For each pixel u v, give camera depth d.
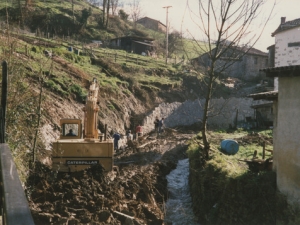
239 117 43.50
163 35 79.94
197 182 15.25
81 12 65.62
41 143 16.89
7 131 10.17
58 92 26.42
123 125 31.98
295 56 30.77
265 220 10.92
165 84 43.59
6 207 1.83
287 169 10.81
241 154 19.36
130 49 57.97
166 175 20.83
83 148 15.13
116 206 13.14
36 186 13.10
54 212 11.61
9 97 10.50
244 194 11.42
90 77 34.22
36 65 25.89
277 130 11.52
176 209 15.75
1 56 11.23
